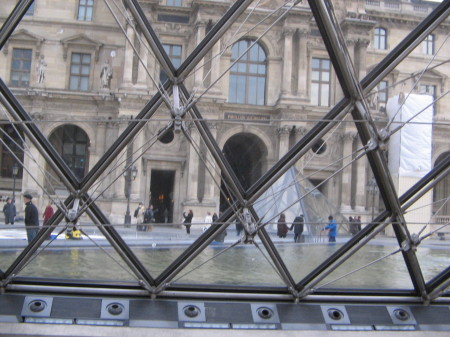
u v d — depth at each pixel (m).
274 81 49.50
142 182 44.28
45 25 48.56
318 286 12.53
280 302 11.27
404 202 12.18
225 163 12.12
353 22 37.59
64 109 48.09
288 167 11.85
